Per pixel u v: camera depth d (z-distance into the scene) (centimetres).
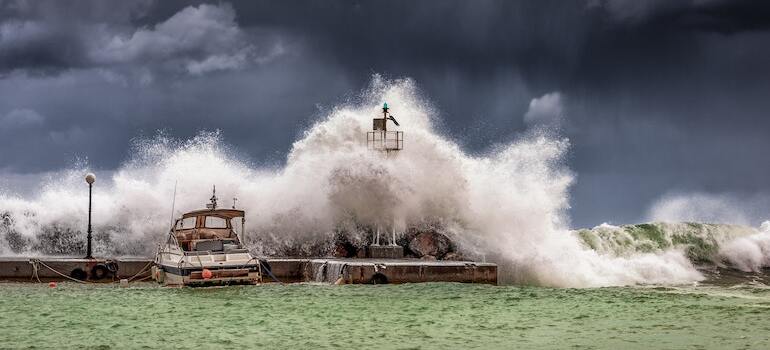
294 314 4581
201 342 3825
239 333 4044
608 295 5328
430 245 6925
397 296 5225
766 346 3659
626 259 7644
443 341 3841
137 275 6088
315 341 3844
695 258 7938
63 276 5975
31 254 7381
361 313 4616
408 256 6950
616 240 8000
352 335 3988
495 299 5131
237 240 6094
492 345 3738
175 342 3825
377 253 6725
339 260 6209
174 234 5938
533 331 4078
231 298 5156
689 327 4150
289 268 6034
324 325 4256
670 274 7262
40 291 5500
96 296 5259
